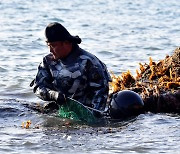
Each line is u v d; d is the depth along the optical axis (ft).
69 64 63.82
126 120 63.77
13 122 63.67
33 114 66.33
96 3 268.21
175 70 74.33
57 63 64.44
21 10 226.17
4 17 199.31
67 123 62.64
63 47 62.90
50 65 64.69
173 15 218.79
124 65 102.01
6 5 242.58
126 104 64.44
